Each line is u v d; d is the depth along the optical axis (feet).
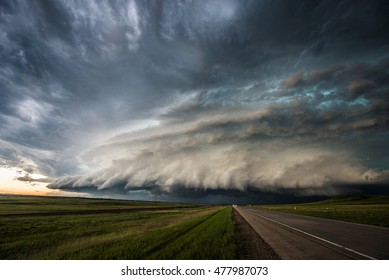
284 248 38.60
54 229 87.92
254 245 41.81
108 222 117.39
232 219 110.01
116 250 41.16
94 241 51.93
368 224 78.69
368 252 34.35
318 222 88.53
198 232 61.57
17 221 125.08
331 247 38.22
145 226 86.99
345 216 118.01
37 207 330.95
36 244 55.77
